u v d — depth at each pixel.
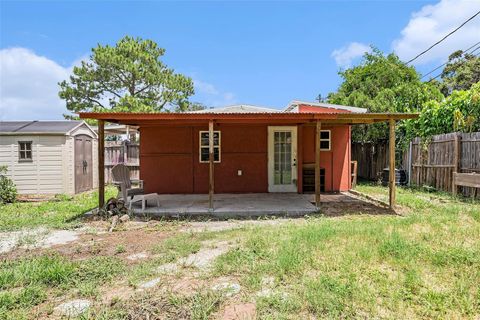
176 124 9.40
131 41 19.48
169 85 20.23
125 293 3.11
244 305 2.81
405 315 2.62
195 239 4.89
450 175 8.56
